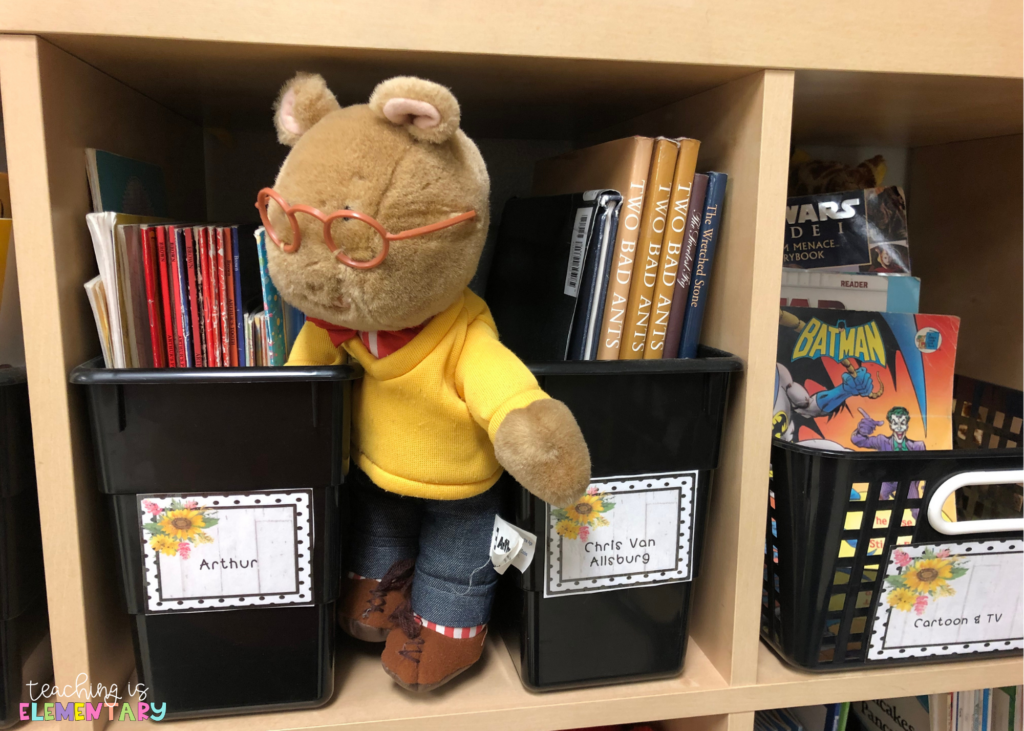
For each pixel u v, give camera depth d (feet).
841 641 2.02
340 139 1.50
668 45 1.71
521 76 1.87
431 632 1.94
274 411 1.68
